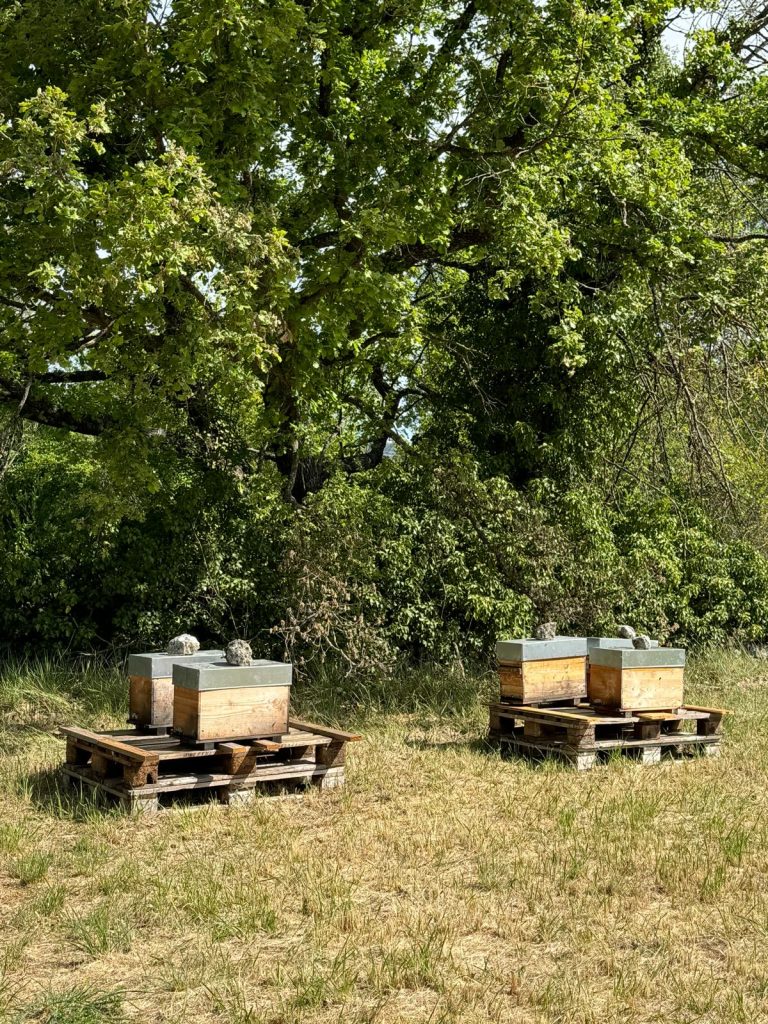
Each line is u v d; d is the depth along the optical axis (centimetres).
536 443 1712
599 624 1497
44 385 1440
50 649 1343
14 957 525
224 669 848
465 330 1805
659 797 889
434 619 1469
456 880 668
